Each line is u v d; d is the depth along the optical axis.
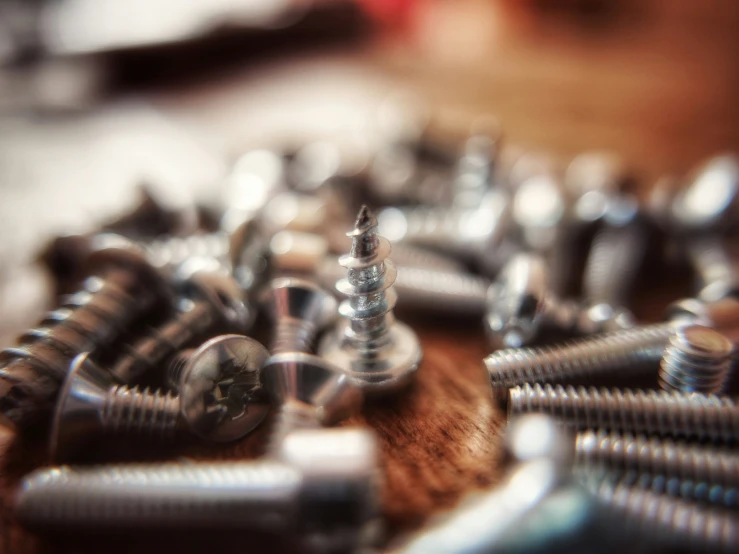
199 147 0.11
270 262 0.06
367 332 0.05
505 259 0.07
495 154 0.09
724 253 0.07
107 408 0.05
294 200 0.07
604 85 0.13
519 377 0.05
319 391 0.05
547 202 0.08
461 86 0.13
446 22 0.17
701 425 0.05
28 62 0.14
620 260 0.07
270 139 0.11
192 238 0.07
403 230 0.07
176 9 0.15
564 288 0.07
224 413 0.05
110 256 0.06
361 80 0.14
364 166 0.09
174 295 0.06
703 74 0.13
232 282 0.06
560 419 0.05
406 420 0.05
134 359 0.05
